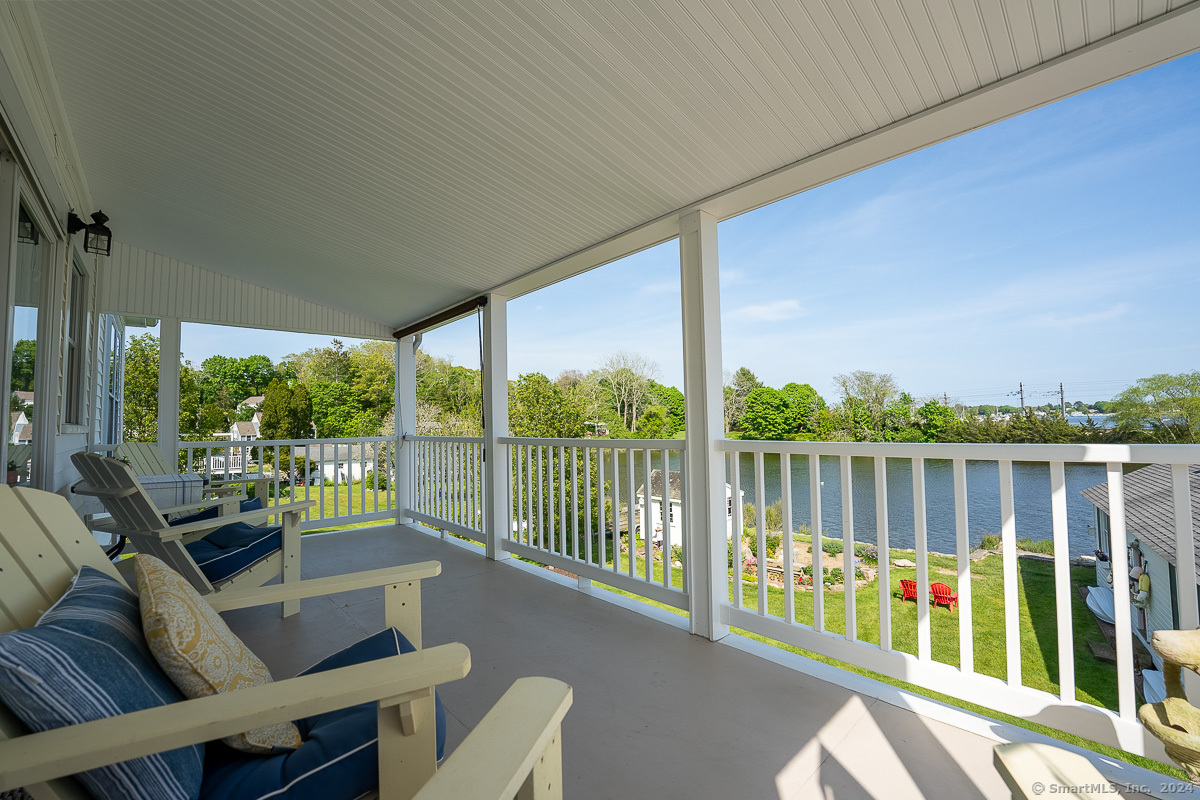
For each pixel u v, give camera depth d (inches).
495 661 98.2
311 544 199.8
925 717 77.9
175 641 39.1
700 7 64.6
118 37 81.6
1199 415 412.5
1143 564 155.0
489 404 178.4
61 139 104.7
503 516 176.6
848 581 90.2
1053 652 173.2
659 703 82.7
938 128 82.1
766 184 101.0
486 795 24.4
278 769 40.6
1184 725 40.7
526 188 112.6
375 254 158.9
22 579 45.0
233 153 113.4
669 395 605.6
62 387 125.7
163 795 34.2
